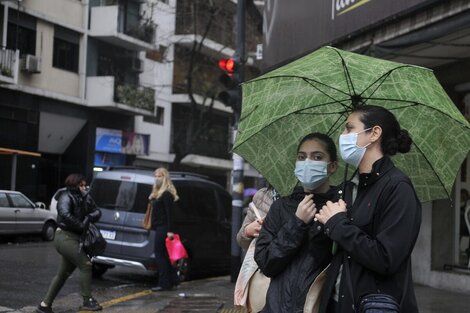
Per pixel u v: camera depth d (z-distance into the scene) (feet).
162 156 115.03
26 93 84.38
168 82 116.78
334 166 10.83
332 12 30.63
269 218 11.22
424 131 11.05
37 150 86.63
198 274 39.50
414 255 34.06
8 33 81.10
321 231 10.03
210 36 121.60
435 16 23.07
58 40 90.17
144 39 104.06
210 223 39.60
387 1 25.85
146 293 32.07
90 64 95.86
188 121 119.14
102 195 37.01
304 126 12.00
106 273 40.57
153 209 33.04
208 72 124.88
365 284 9.07
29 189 85.61
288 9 35.70
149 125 111.34
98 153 97.45
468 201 31.78
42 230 64.59
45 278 36.58
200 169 129.80
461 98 31.42
